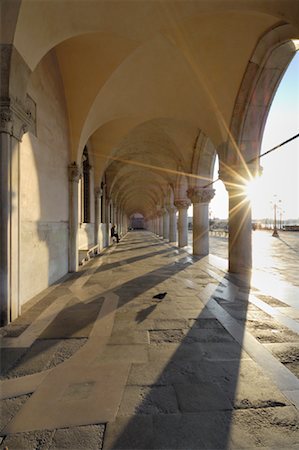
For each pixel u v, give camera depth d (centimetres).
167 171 1923
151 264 1055
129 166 2014
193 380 269
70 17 500
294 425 208
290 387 257
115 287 672
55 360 310
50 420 214
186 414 220
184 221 1867
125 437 197
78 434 199
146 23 566
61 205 807
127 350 334
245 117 780
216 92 799
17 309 455
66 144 855
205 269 933
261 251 1553
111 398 241
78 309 498
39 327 411
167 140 1435
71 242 893
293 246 1847
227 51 684
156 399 239
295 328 404
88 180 1325
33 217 590
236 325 416
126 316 457
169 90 889
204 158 1313
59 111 777
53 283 721
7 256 427
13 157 441
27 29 426
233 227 858
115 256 1322
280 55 651
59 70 758
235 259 858
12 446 188
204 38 649
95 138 1323
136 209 7012
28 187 562
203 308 499
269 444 190
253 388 255
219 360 309
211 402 235
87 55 714
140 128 1370
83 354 324
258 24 591
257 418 216
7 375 279
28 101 561
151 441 193
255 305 517
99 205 1501
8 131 424
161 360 310
